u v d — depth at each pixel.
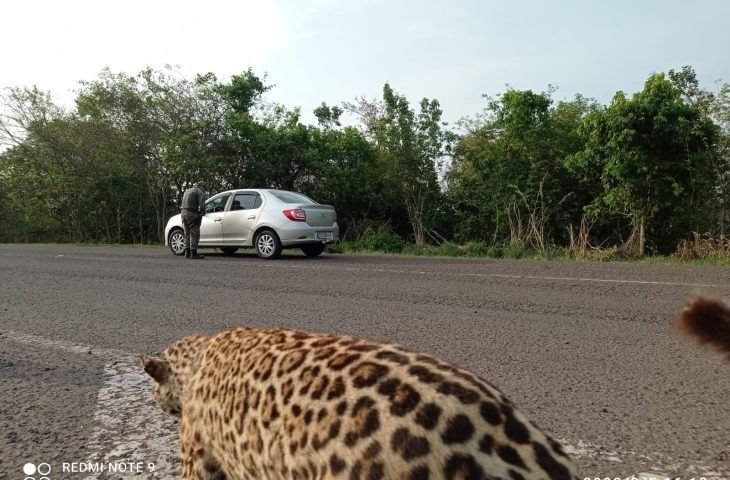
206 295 9.51
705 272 11.50
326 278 11.34
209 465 2.49
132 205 30.72
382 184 27.56
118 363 5.59
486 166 23.84
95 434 3.96
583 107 24.48
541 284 10.07
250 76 28.36
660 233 18.91
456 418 1.58
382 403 1.67
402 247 21.77
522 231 21.47
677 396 4.53
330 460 1.68
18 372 5.31
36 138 31.45
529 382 4.89
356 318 7.52
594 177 20.25
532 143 22.52
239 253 18.06
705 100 19.98
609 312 7.64
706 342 1.65
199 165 26.28
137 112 28.78
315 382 1.88
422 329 6.85
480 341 6.26
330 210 16.41
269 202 16.09
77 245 26.55
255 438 2.03
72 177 30.62
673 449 3.62
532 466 1.52
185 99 27.83
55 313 8.13
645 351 5.80
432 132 27.09
